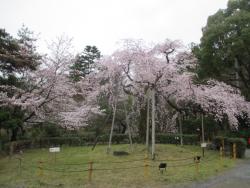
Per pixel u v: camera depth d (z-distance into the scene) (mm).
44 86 20781
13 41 17844
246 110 21047
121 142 24266
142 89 17016
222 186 9508
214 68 22984
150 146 17953
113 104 20312
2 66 17828
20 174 11211
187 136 24125
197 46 24469
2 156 16297
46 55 21016
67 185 9531
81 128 27062
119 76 16859
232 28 21609
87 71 31406
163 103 19609
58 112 21906
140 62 15586
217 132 27297
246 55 22656
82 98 24141
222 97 18141
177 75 16125
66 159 14805
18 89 18547
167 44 16078
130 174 11008
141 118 20062
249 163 14148
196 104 18609
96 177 10570
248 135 24453
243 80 24625
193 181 10125
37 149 20266
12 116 18938
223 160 14711
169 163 13328
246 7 24031
